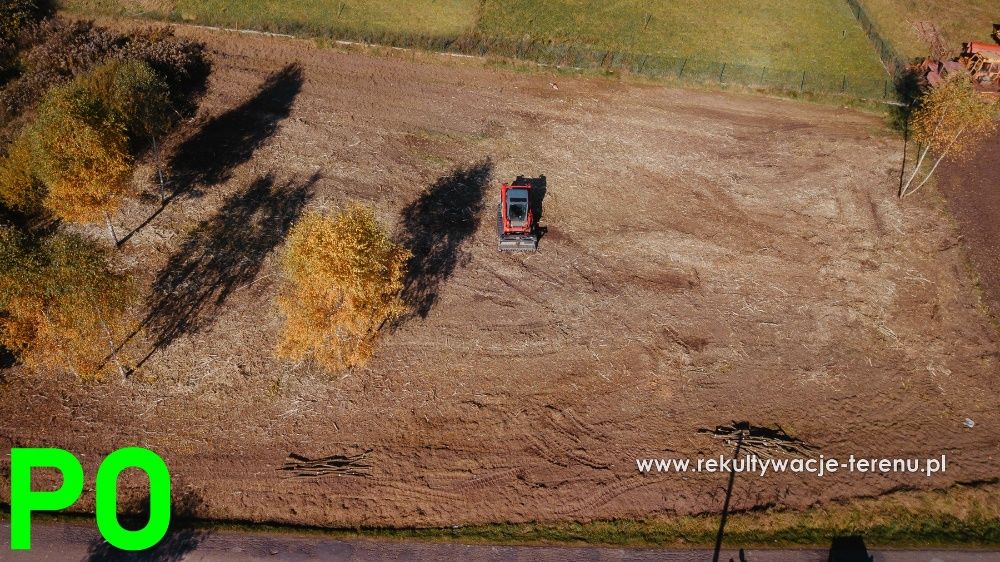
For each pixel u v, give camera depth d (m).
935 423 23.17
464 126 35.25
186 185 31.08
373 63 38.91
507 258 28.58
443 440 22.56
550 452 22.33
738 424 23.09
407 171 32.41
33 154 25.12
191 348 24.86
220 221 29.52
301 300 20.88
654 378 24.41
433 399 23.67
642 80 38.69
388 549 19.95
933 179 32.41
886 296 27.30
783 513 20.77
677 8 42.66
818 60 39.31
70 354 22.14
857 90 37.44
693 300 27.11
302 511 20.78
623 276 27.98
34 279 20.20
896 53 39.59
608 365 24.78
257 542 19.97
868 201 31.38
